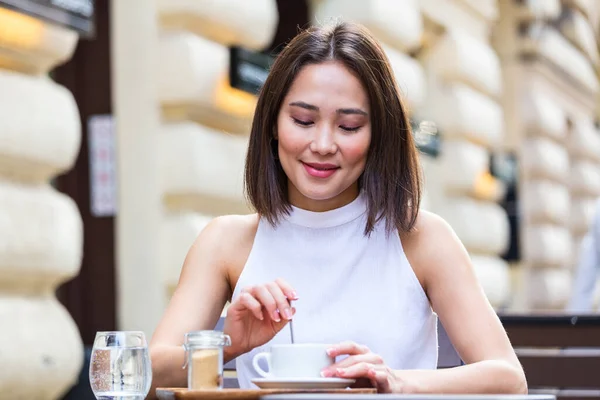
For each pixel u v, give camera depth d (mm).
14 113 4504
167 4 6008
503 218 10867
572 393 4375
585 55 15125
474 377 2291
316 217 2633
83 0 4961
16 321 4434
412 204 2613
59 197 4926
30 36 4672
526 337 4477
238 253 2689
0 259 4363
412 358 2590
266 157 2637
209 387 1977
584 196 14852
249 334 2273
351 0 8250
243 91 6348
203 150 5992
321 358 2064
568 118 14422
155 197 5934
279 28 8430
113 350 2115
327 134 2449
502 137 11703
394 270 2609
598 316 4391
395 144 2576
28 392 4457
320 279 2607
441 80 9875
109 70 6012
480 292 2590
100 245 5934
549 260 12367
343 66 2480
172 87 5961
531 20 12531
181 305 2633
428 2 9461
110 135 5984
